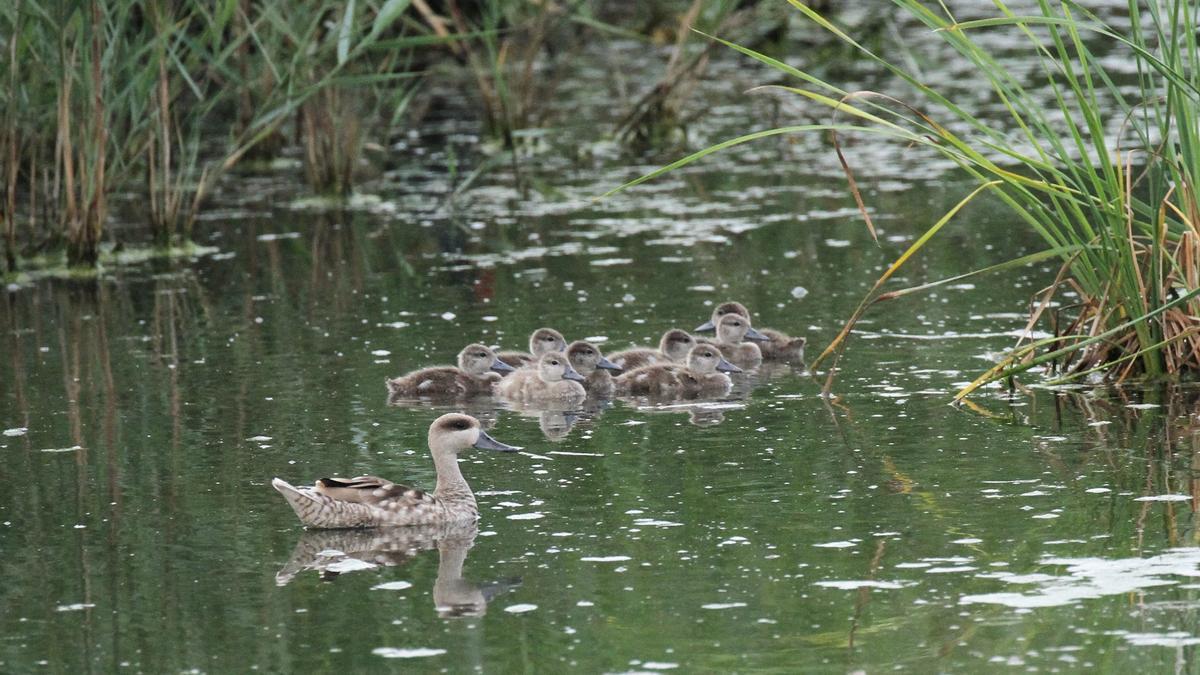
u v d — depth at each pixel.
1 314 20.48
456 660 9.65
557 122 33.47
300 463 13.81
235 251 24.03
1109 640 9.62
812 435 14.28
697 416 15.22
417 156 31.06
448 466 12.40
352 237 24.77
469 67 38.03
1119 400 14.92
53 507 12.76
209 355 18.02
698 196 27.12
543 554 11.44
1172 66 14.63
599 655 9.66
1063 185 14.91
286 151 32.88
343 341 18.55
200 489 13.16
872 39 38.53
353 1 22.59
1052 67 36.31
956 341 17.59
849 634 9.84
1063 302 19.14
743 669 9.41
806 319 18.95
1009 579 10.62
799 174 28.81
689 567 11.05
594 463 13.70
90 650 9.95
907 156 29.92
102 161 22.58
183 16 26.05
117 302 20.95
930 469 13.08
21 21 21.09
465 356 16.61
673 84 31.53
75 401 16.16
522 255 23.09
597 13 41.50
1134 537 11.31
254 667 9.63
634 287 20.92
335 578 11.09
